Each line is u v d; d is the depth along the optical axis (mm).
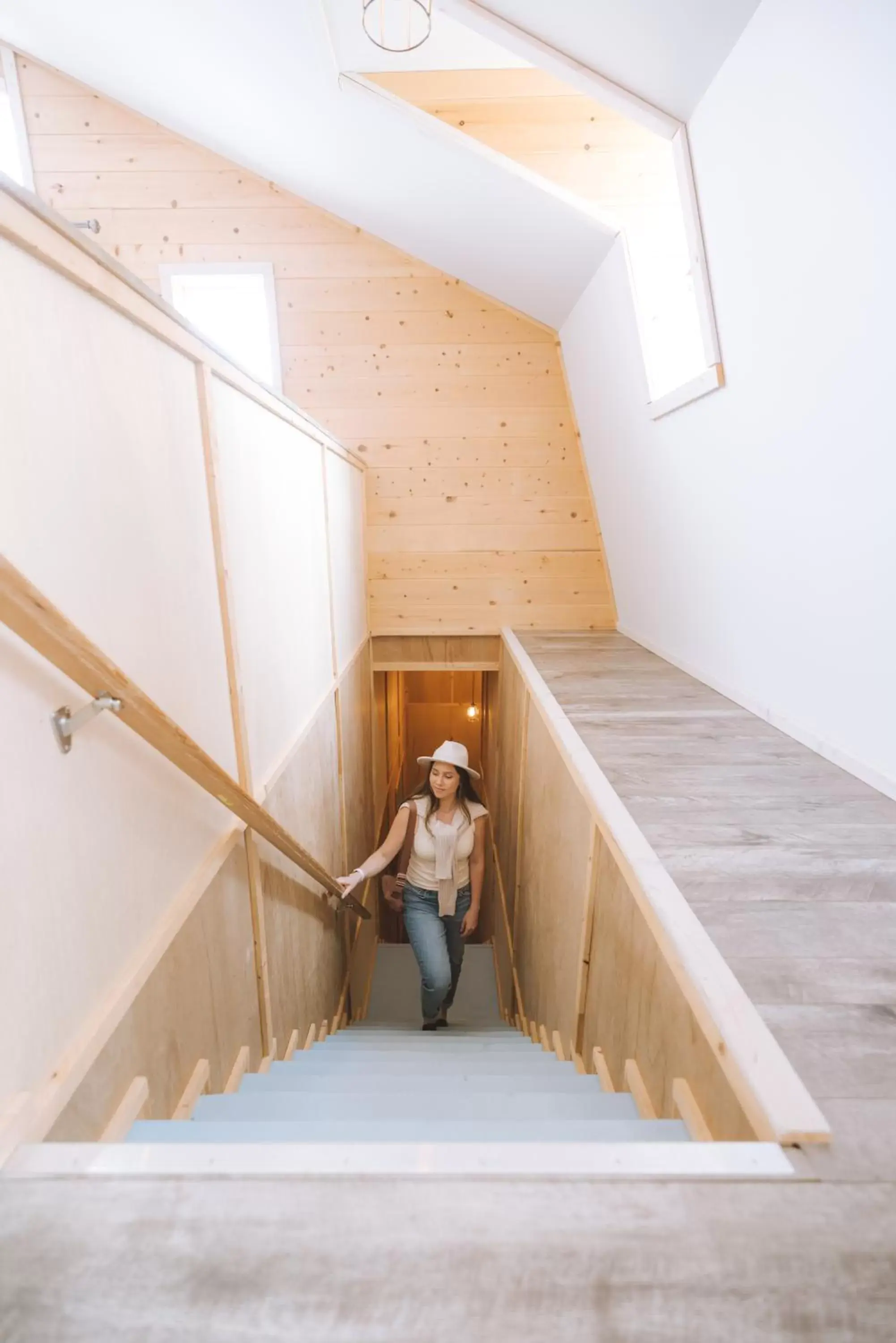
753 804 1742
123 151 4047
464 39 2588
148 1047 1266
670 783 1874
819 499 1872
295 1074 1948
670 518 2998
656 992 1337
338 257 4164
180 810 1461
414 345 4258
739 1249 738
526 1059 2211
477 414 4328
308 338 4262
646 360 2793
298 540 2520
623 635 4328
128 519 1226
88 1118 1049
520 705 3602
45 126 4000
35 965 943
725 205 1890
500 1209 773
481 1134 1145
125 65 3441
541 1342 667
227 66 2990
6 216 863
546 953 2686
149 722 1112
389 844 3039
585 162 2711
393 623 4605
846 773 1948
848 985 1114
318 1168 815
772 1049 974
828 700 2057
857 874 1428
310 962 2703
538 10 1877
